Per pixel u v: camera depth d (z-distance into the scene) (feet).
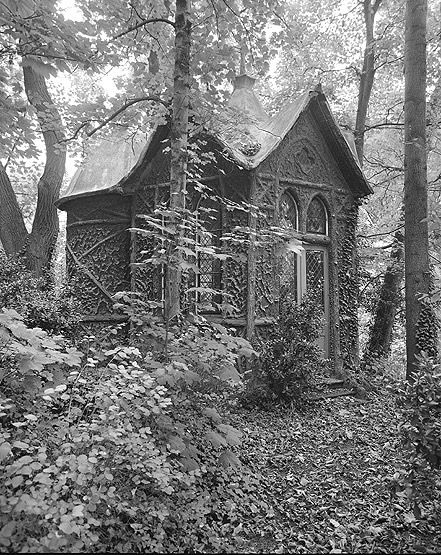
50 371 12.98
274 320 26.68
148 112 27.09
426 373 12.67
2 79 21.66
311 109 32.01
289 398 24.47
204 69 25.21
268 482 16.17
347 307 33.27
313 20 44.78
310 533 13.02
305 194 31.53
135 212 33.30
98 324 33.88
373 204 49.70
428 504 13.92
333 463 18.04
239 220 28.89
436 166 43.06
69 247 36.40
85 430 10.52
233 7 26.18
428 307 26.73
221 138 27.53
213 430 14.96
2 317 11.51
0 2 17.81
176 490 12.63
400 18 41.14
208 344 14.26
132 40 24.50
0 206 37.04
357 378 30.68
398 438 20.59
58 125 24.97
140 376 12.00
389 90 52.01
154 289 31.60
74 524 8.21
